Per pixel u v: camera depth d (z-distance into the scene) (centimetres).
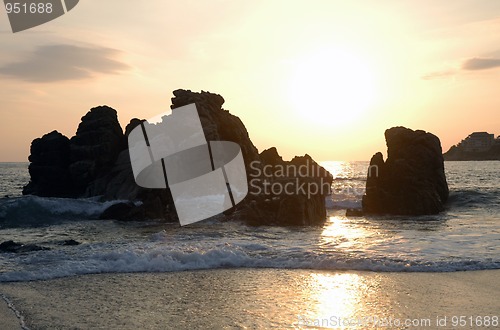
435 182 3688
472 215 3262
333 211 3697
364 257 1612
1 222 3130
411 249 1795
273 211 2877
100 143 4391
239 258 1588
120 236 2372
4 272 1434
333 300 1144
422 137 3719
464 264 1518
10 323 977
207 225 2780
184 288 1264
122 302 1131
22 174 11231
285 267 1523
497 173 10369
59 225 3002
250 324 969
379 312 1050
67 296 1188
